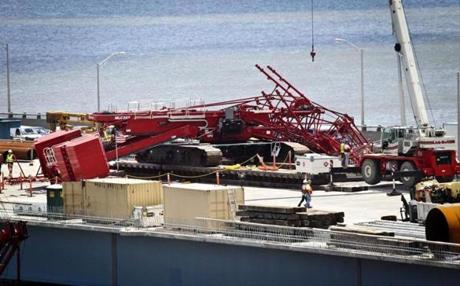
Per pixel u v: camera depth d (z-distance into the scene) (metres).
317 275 167.25
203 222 178.00
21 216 194.88
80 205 191.00
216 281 176.25
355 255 162.25
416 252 159.25
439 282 158.00
